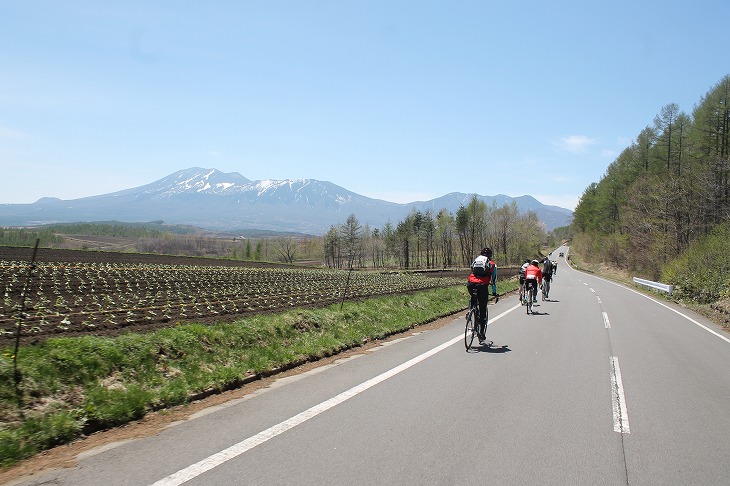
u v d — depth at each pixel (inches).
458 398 249.9
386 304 618.8
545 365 337.4
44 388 211.3
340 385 273.0
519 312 684.1
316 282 1106.7
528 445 187.8
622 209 2527.1
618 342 445.4
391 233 4574.3
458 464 167.6
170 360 280.4
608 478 159.9
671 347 427.8
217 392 259.9
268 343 364.8
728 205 1441.9
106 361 247.4
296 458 168.2
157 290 780.6
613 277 2089.1
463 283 1291.8
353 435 192.7
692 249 1135.6
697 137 1665.8
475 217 3334.2
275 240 4436.5
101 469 157.4
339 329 445.4
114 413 206.2
